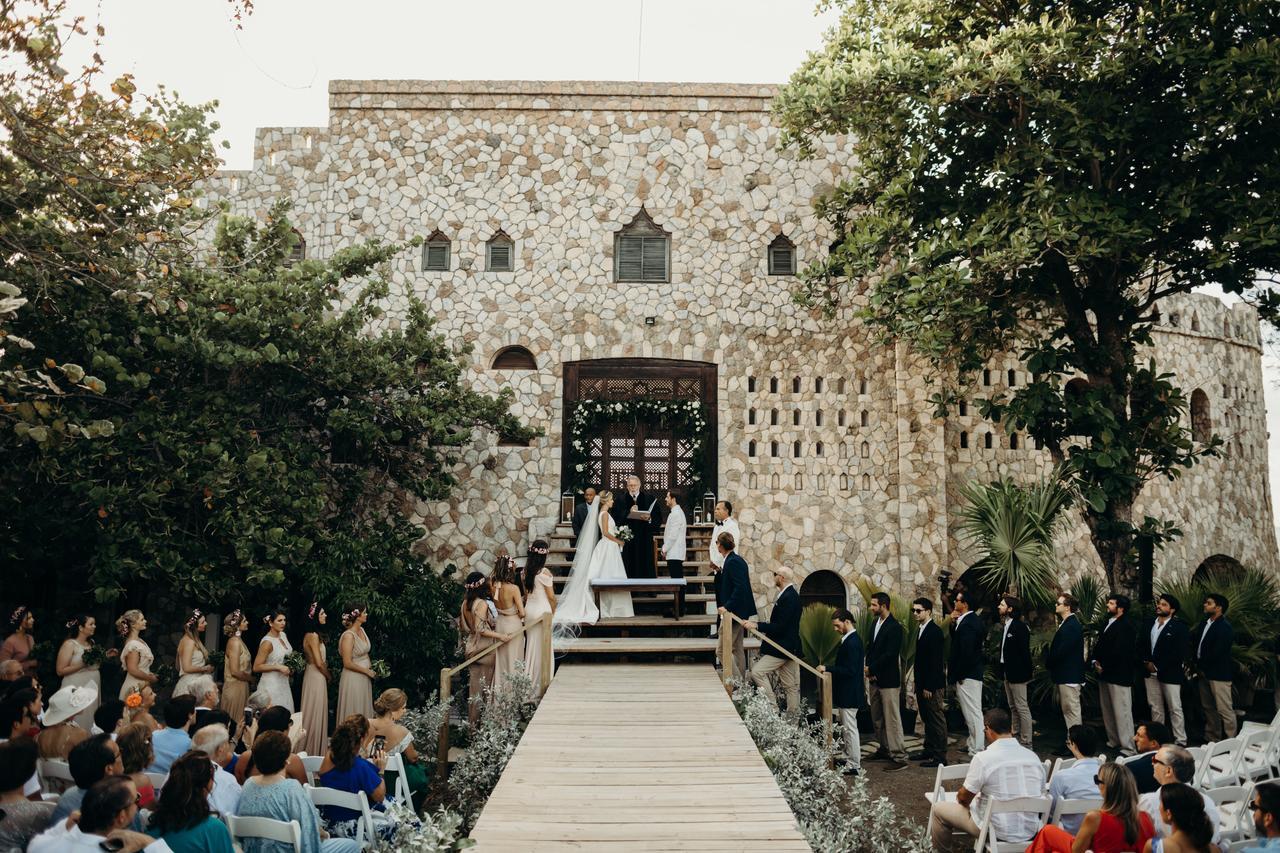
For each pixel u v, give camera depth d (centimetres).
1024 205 1241
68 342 1228
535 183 1772
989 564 1400
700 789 707
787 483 1705
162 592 1573
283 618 1047
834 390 1734
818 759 831
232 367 1348
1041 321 1531
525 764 764
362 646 1059
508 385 1725
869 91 1317
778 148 1554
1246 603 1352
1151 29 1248
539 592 1120
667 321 1744
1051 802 666
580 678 1088
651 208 1769
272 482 1280
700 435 1677
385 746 795
